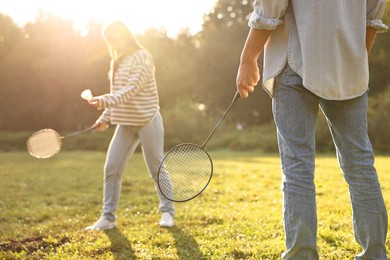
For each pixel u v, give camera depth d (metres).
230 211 5.52
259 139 24.86
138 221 5.11
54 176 10.39
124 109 4.70
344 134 2.70
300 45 2.58
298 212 2.55
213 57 39.19
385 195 5.95
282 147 2.67
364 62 2.63
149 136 4.75
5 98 36.34
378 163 11.35
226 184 8.10
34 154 4.48
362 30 2.63
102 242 4.14
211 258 3.60
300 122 2.62
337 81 2.56
